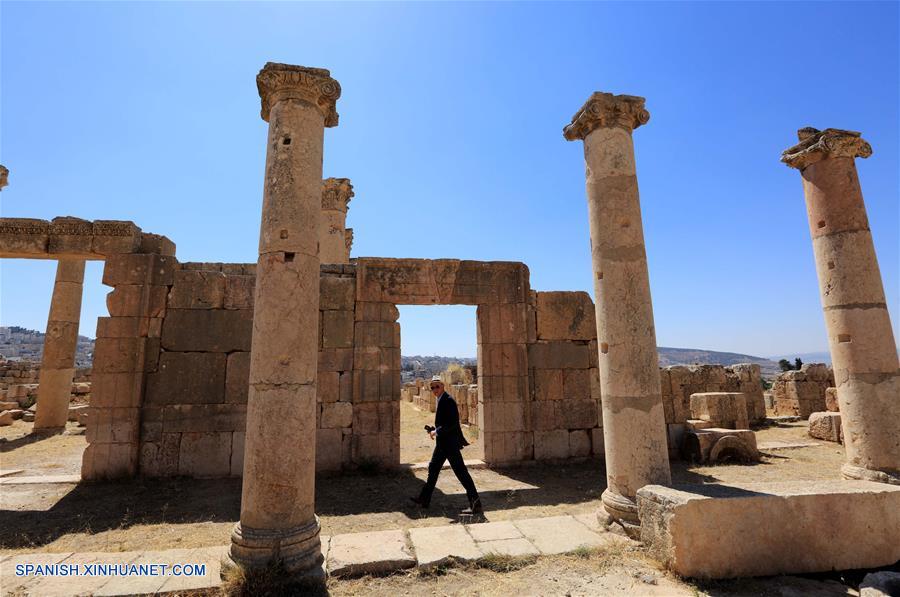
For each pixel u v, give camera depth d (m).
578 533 5.52
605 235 6.14
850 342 7.40
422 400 21.80
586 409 10.34
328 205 15.32
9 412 15.24
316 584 4.21
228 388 8.80
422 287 9.98
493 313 10.27
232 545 4.41
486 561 4.79
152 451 8.48
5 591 4.08
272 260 4.82
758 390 15.79
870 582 4.06
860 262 7.48
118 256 8.91
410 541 5.32
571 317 10.61
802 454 10.63
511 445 9.88
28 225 9.20
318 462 8.99
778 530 4.64
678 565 4.46
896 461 6.89
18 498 7.36
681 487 5.10
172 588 4.14
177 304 8.92
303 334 4.74
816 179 8.01
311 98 5.31
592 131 6.49
